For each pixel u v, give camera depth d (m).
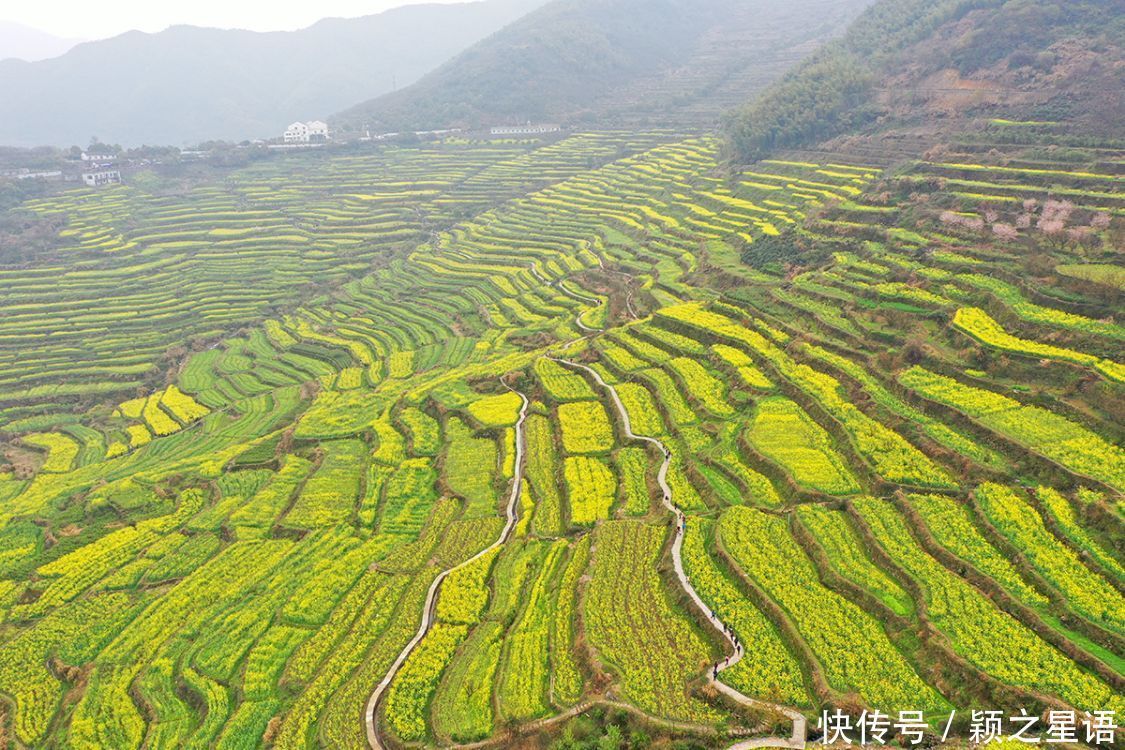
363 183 161.25
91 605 50.94
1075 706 29.14
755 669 33.50
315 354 98.75
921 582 36.84
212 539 57.03
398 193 154.75
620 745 31.38
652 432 57.75
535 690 35.53
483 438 64.12
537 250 119.44
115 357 101.56
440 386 74.94
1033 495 41.44
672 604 39.25
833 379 58.16
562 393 66.56
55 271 120.19
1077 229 65.19
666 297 85.25
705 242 99.56
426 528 52.78
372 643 41.97
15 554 60.16
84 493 69.56
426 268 119.88
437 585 45.50
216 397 90.69
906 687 31.64
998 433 46.12
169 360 101.25
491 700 35.88
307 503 58.88
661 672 34.50
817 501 45.47
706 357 67.25
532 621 40.28
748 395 58.84
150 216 142.00
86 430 86.88
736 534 42.94
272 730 37.22
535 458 57.88
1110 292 54.31
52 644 47.59
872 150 105.31
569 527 48.66
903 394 53.16
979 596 35.56
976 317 58.31
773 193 106.69
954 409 49.38
